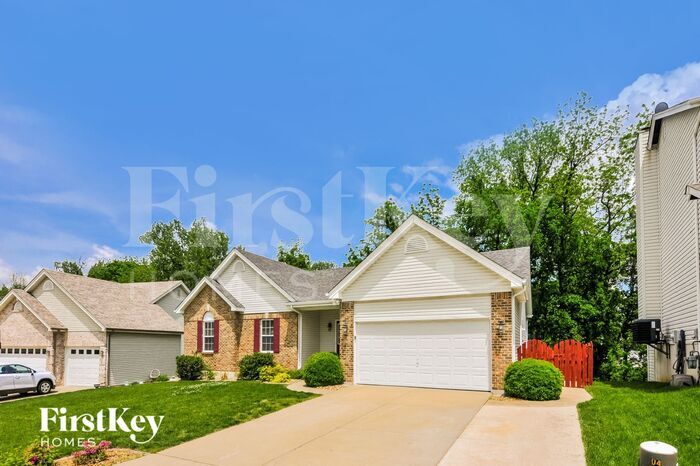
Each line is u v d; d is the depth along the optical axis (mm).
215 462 7906
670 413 8750
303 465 7523
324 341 23156
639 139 18062
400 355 15773
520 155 31156
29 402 16438
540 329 26547
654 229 17281
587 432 8477
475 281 14773
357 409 11711
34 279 26094
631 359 27656
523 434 8773
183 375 23375
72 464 8023
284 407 12312
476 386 14305
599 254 26562
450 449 8047
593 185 29531
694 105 12820
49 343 24656
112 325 24609
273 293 22922
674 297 14805
